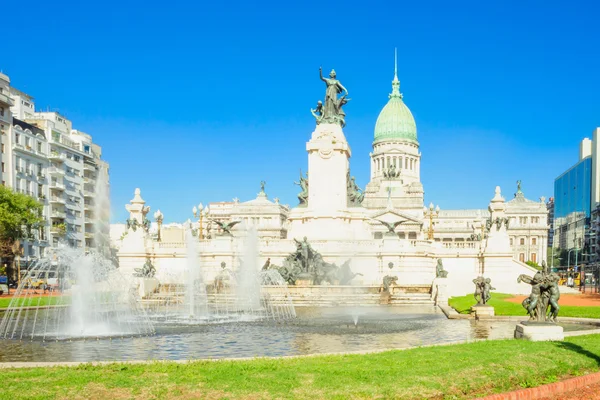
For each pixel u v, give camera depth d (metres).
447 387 16.72
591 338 27.23
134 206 95.50
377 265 83.12
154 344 29.56
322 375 17.45
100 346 28.97
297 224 92.44
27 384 16.52
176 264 91.06
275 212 190.88
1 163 99.62
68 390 15.84
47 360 24.70
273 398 15.10
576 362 20.77
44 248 110.38
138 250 90.12
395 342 29.78
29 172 108.44
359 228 93.31
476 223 181.12
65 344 29.69
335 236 90.00
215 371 18.34
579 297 67.88
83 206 129.38
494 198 90.44
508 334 33.19
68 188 122.50
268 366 19.20
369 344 29.03
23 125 111.94
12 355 26.14
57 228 113.19
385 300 63.78
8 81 103.25
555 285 28.11
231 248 88.00
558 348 23.23
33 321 41.69
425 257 85.00
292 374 17.59
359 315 47.72
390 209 170.25
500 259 85.69
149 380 17.00
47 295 66.75
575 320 39.56
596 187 190.25
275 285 68.19
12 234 83.12
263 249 87.75
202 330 35.75
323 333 33.97
